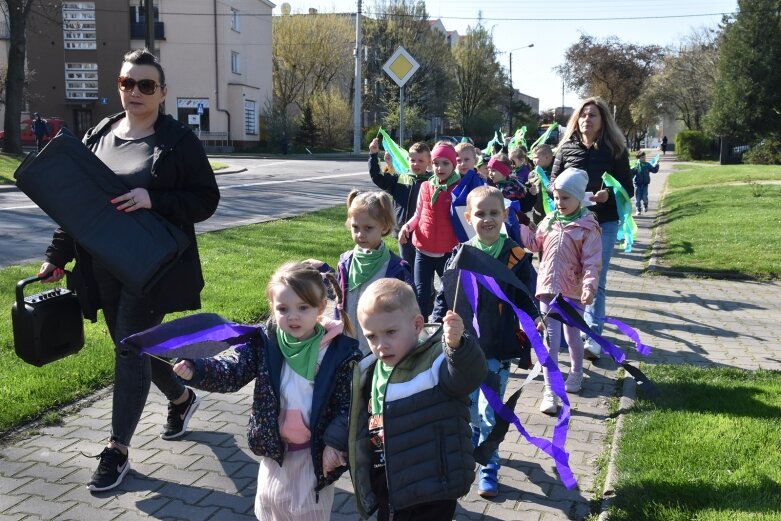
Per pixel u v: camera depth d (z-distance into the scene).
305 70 58.91
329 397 2.79
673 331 7.11
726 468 3.78
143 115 3.91
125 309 3.80
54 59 44.88
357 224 4.19
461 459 2.66
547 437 4.50
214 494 3.76
